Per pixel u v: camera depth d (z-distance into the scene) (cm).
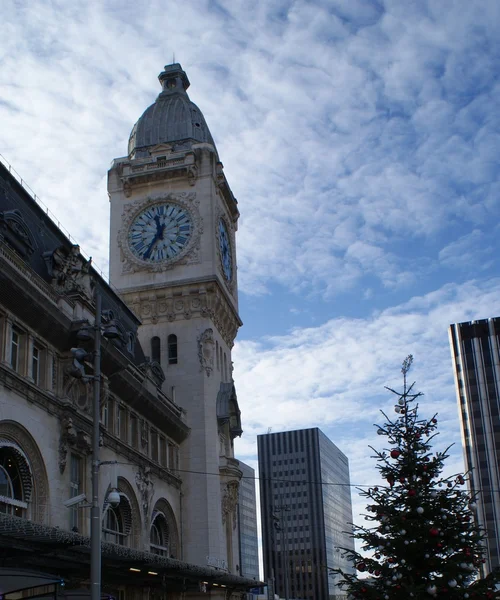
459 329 18575
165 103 8525
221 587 6806
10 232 4447
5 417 3894
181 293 7400
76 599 3575
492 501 17038
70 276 4934
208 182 7738
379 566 3192
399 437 3388
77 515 4616
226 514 7175
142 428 6022
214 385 7300
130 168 7856
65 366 4578
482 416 17775
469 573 3095
